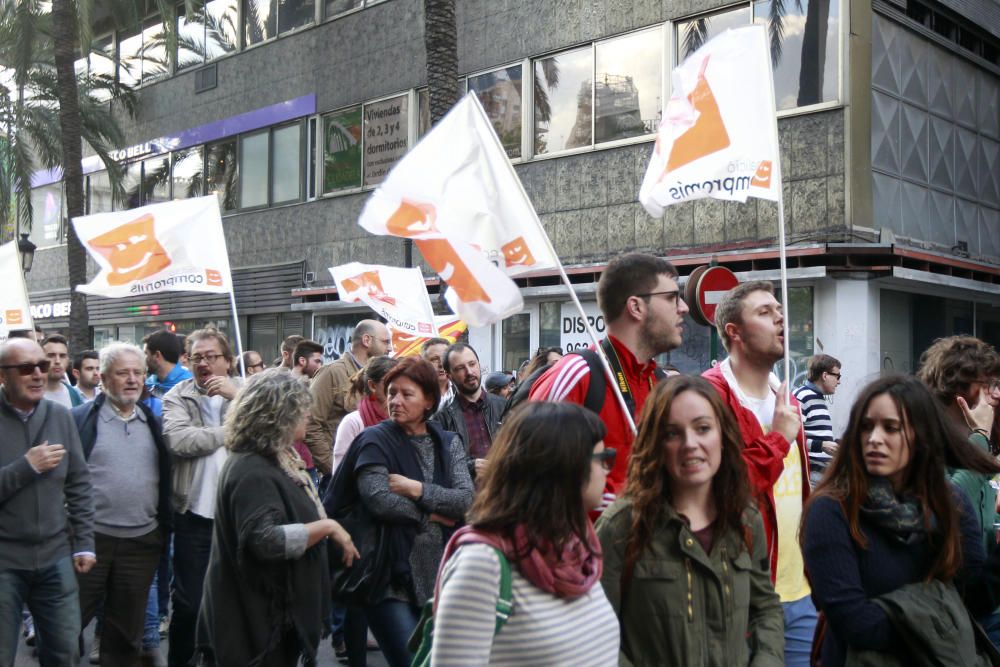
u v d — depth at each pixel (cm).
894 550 330
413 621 494
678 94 514
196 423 650
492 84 1783
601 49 1612
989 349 442
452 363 733
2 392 549
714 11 1463
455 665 254
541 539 264
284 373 475
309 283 2175
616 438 390
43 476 539
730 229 1433
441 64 1433
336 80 2119
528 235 466
